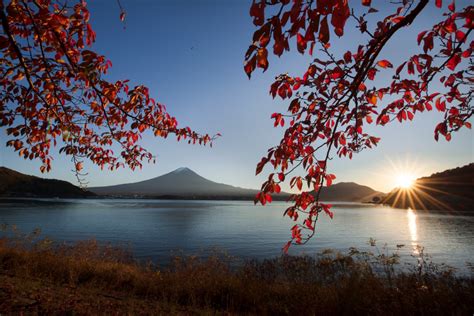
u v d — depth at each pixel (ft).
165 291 30.40
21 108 14.08
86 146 19.81
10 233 99.45
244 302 29.12
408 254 98.32
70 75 12.04
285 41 4.99
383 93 10.95
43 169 17.30
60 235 143.43
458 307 22.30
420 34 7.72
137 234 160.25
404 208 643.45
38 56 11.47
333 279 32.22
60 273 33.09
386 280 30.60
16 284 26.68
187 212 445.78
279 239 146.20
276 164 9.45
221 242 132.67
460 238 156.76
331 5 4.51
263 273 36.99
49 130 15.12
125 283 33.17
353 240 148.05
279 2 4.83
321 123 9.82
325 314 25.09
